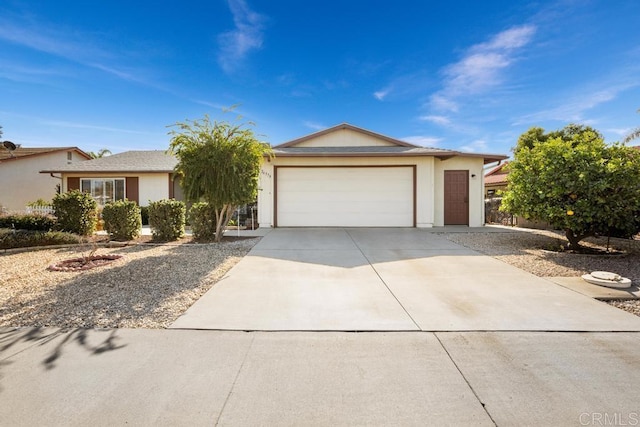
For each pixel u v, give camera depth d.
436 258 7.20
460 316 3.93
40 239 8.88
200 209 9.92
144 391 2.45
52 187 20.66
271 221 12.65
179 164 8.98
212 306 4.26
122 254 7.75
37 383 2.54
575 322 3.74
